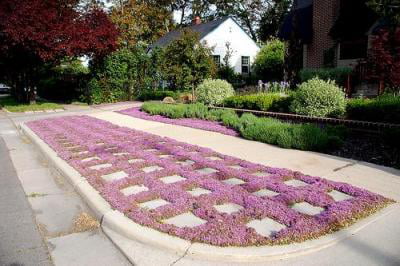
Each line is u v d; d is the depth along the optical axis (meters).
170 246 3.38
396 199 4.38
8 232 4.00
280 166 5.94
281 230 3.52
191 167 5.88
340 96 9.02
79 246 3.65
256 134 8.09
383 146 6.82
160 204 4.40
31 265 3.30
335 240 3.44
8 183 5.84
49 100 24.67
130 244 3.58
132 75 21.11
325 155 6.57
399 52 8.94
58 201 4.95
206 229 3.55
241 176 5.27
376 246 3.34
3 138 10.42
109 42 18.70
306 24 18.06
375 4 11.32
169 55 17.05
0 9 15.92
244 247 3.28
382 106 7.83
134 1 39.50
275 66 23.86
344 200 4.25
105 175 5.72
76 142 8.39
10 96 31.17
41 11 16.59
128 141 8.38
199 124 10.55
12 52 17.34
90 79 20.53
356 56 15.83
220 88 13.41
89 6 26.86
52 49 17.06
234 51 29.80
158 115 13.02
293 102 9.80
